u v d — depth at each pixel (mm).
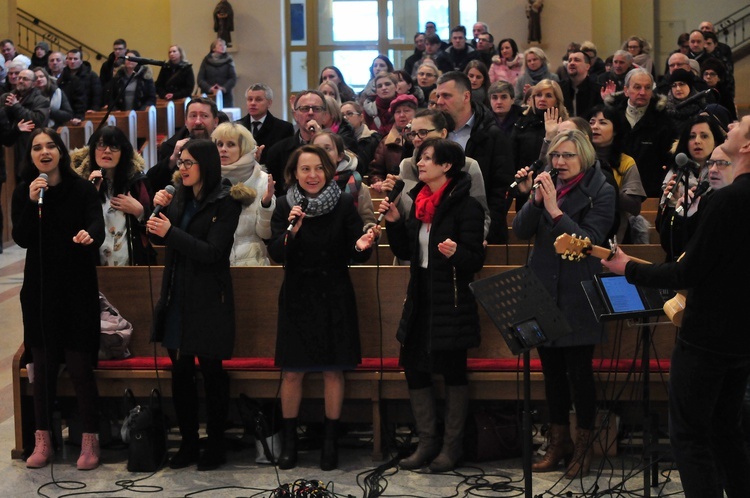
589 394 5668
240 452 6332
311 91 7836
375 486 5605
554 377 5773
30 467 6051
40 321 5984
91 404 6070
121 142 6582
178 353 5953
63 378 6332
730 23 20156
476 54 15062
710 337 4305
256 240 6660
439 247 5641
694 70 11703
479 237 5801
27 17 21188
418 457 5945
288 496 5301
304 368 5938
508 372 6094
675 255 5852
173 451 6355
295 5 20469
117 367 6285
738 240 4223
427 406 5961
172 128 14320
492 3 19641
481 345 6336
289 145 7801
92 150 6598
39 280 5996
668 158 8156
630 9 20391
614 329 6285
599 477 5723
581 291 5613
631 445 5941
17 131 12164
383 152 8336
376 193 8250
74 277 5996
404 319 5922
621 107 8398
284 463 5965
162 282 5996
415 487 5637
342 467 6012
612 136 6688
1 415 7129
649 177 8211
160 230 5793
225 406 6059
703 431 4441
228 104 17266
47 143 5926
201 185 6004
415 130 6469
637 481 5668
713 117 6344
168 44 21484
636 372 6020
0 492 5645
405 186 6473
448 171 5883
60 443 6402
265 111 8602
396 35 20469
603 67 14070
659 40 20438
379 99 10375
